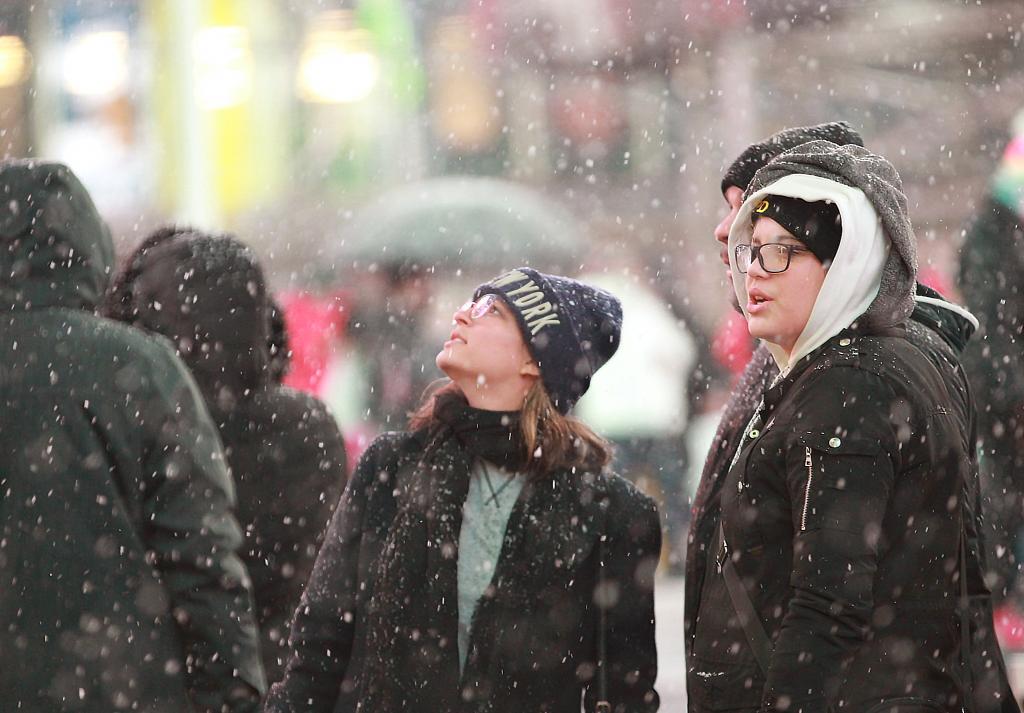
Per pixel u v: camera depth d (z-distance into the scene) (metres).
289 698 13.84
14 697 12.03
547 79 66.69
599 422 37.75
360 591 13.72
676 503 37.28
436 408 13.83
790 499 11.82
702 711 12.32
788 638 11.39
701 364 41.88
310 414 15.59
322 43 59.69
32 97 54.72
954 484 11.92
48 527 12.15
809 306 12.22
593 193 66.12
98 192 54.69
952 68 56.69
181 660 12.33
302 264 56.69
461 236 46.06
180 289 15.07
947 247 54.12
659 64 64.00
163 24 54.47
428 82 65.19
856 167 12.23
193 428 12.55
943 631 11.90
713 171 64.56
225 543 12.45
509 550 13.41
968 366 21.42
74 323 12.49
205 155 54.94
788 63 60.91
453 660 13.32
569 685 13.50
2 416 12.30
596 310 14.15
